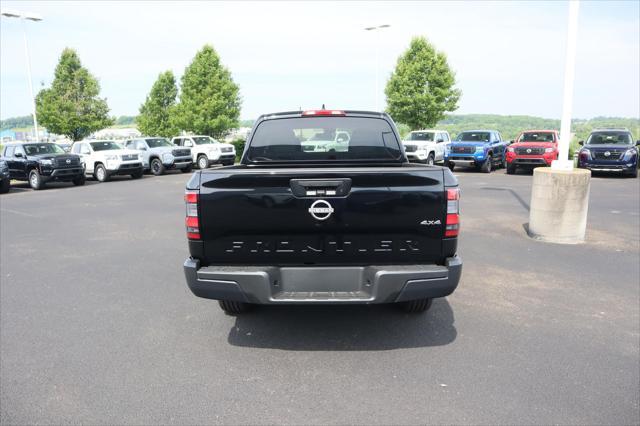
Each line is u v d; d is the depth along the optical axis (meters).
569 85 7.94
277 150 4.82
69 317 4.76
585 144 19.98
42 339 4.23
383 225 3.51
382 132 4.78
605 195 13.94
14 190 19.02
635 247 7.59
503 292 5.43
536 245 7.75
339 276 3.57
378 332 4.34
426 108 34.34
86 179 23.42
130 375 3.56
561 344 4.04
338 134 4.79
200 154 26.75
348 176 3.46
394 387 3.35
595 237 8.34
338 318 4.71
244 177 3.49
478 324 4.50
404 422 2.92
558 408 3.06
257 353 3.93
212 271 3.54
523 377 3.47
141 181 21.28
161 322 4.63
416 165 4.62
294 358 3.83
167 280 6.04
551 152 20.12
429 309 4.92
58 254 7.49
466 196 13.80
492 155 22.72
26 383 3.45
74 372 3.61
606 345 4.02
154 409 3.10
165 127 47.50
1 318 4.74
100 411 3.08
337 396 3.24
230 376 3.54
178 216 11.23
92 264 6.86
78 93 36.97
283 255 3.60
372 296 3.49
